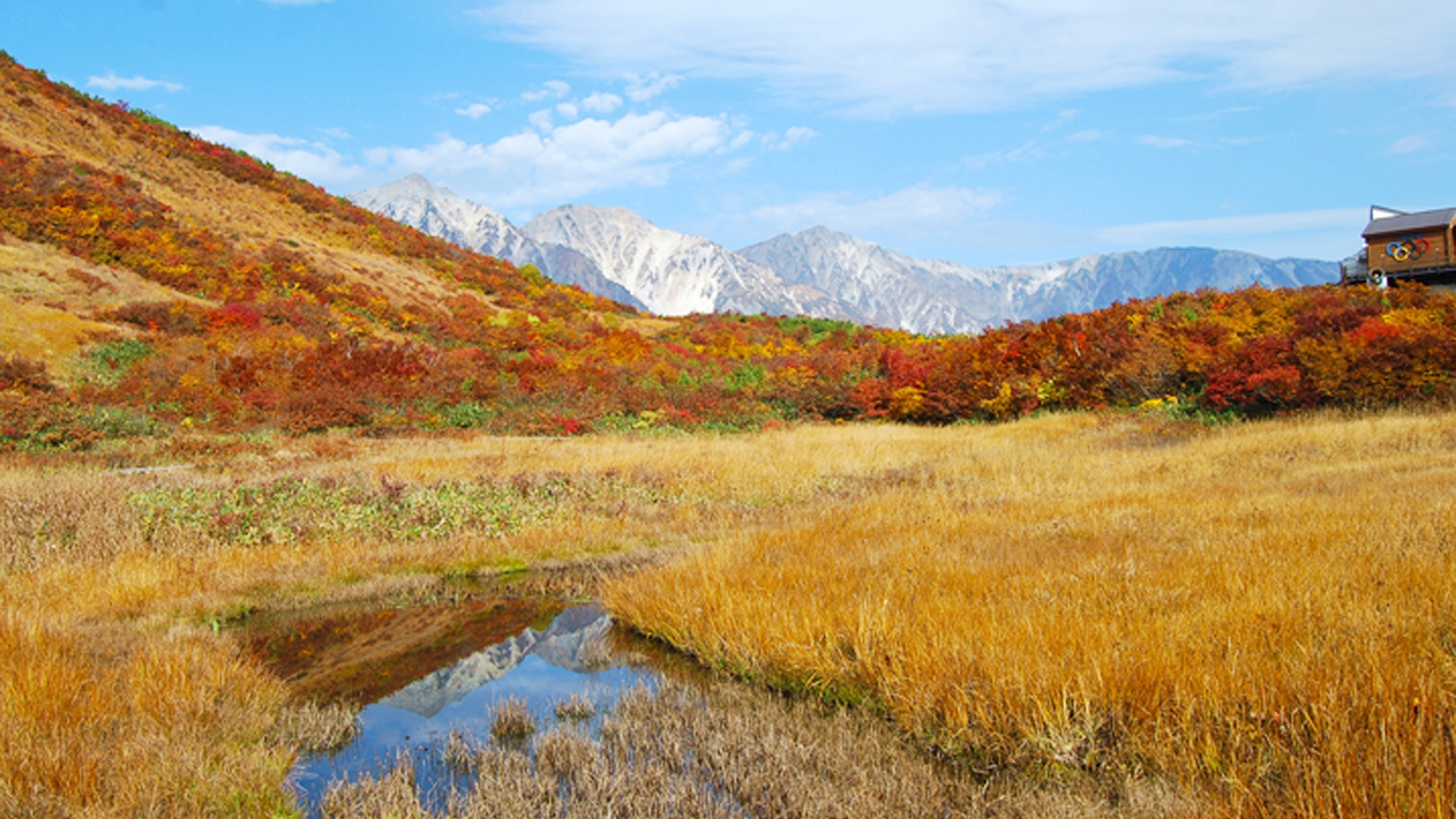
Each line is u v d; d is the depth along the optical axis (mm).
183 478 13258
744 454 17969
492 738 5008
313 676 6336
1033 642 4891
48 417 20328
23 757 3854
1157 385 23953
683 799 3998
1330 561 6164
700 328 67938
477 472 15227
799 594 6559
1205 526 8445
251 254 48500
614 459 16844
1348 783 3193
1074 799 3791
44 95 56781
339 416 26328
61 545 9352
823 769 4273
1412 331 18906
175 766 4031
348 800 4051
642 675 6188
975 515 10273
